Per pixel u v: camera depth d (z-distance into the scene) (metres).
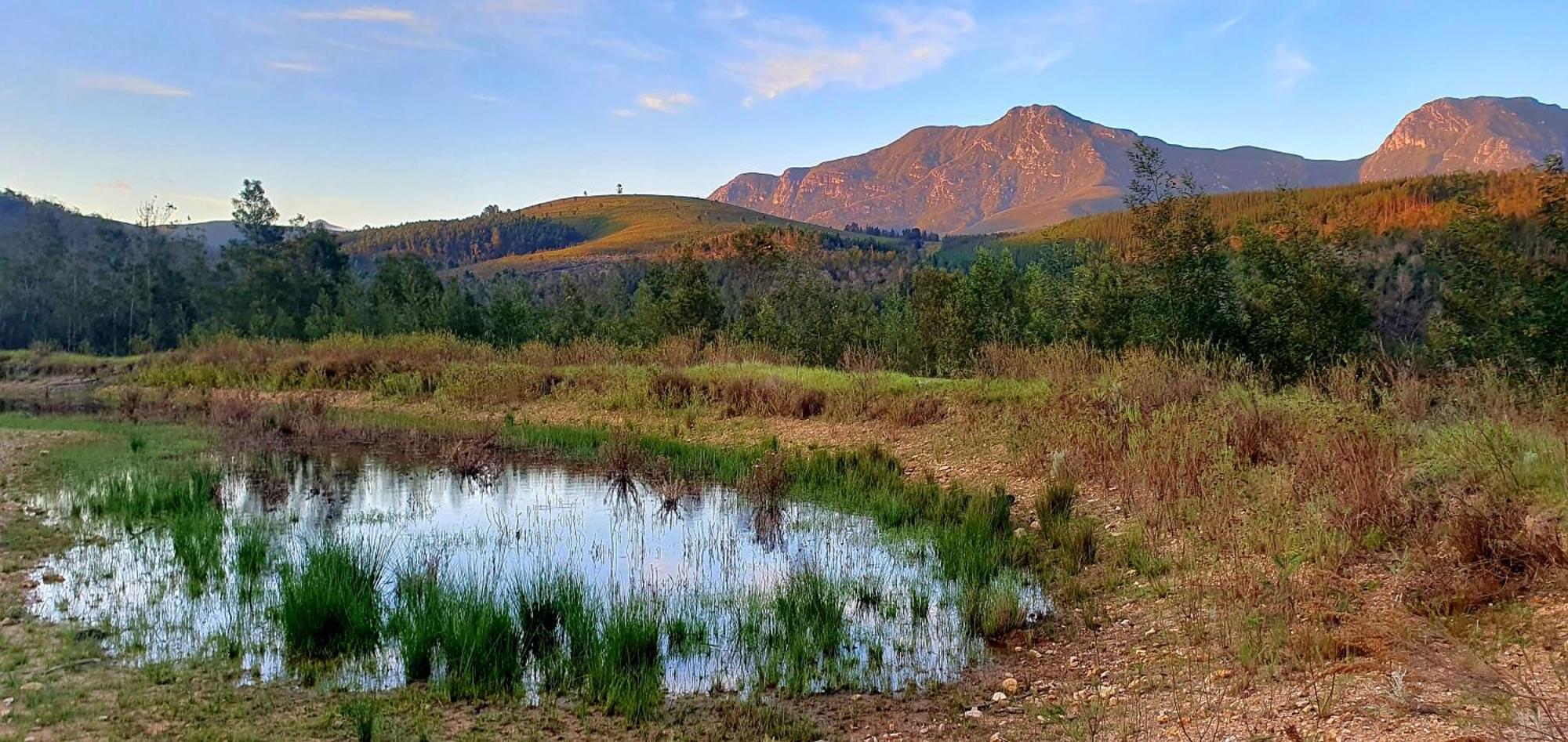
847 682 6.24
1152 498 9.51
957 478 12.68
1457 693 4.62
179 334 48.34
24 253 52.06
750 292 32.28
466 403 22.91
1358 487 7.57
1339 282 14.57
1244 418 10.48
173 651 6.62
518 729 5.47
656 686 6.05
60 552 9.20
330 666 6.40
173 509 11.13
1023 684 6.10
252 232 58.00
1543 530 6.20
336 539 10.05
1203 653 6.08
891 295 26.98
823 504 11.90
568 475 14.54
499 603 7.50
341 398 25.67
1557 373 10.20
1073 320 18.11
